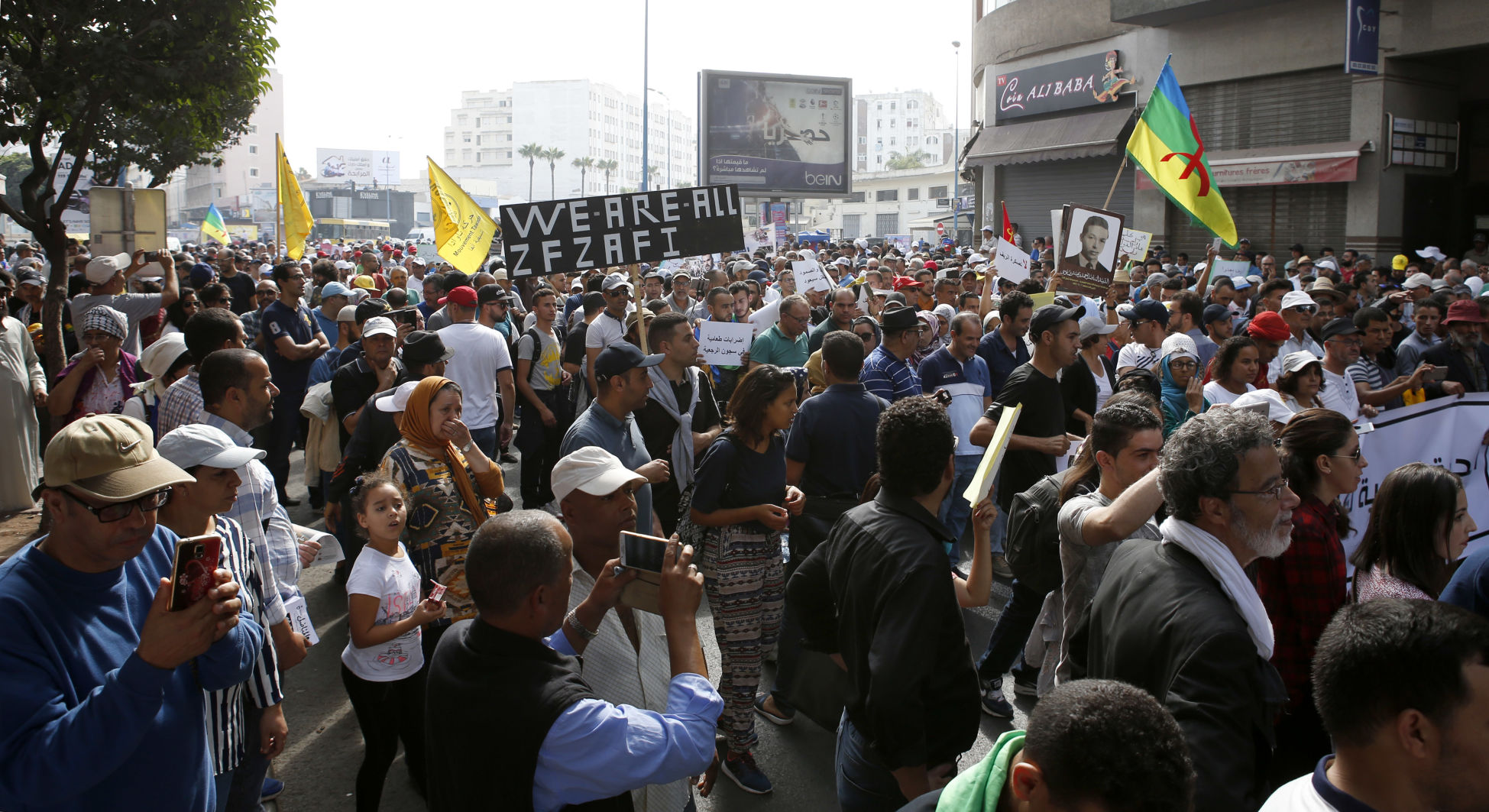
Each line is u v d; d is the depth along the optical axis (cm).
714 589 430
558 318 1113
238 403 382
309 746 458
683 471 562
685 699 233
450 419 413
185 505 290
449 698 222
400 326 809
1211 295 1069
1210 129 2469
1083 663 290
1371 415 579
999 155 3053
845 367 479
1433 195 2211
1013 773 174
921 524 286
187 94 861
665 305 890
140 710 206
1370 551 355
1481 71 2169
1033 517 423
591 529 295
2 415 784
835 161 3847
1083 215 920
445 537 410
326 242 3525
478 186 13675
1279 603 347
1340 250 2222
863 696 281
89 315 636
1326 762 204
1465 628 187
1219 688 224
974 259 1805
